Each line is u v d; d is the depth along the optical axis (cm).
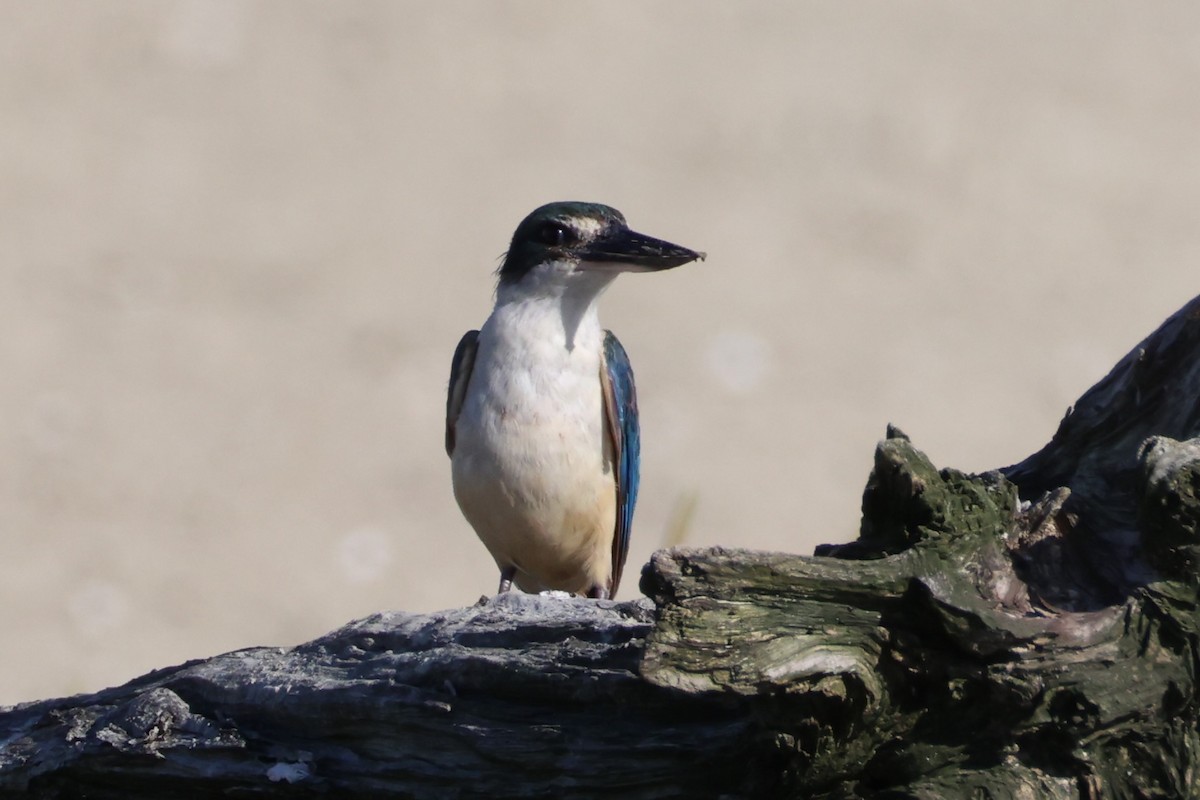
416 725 462
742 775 437
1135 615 418
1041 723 416
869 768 427
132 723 491
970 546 423
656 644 405
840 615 412
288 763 477
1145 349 499
